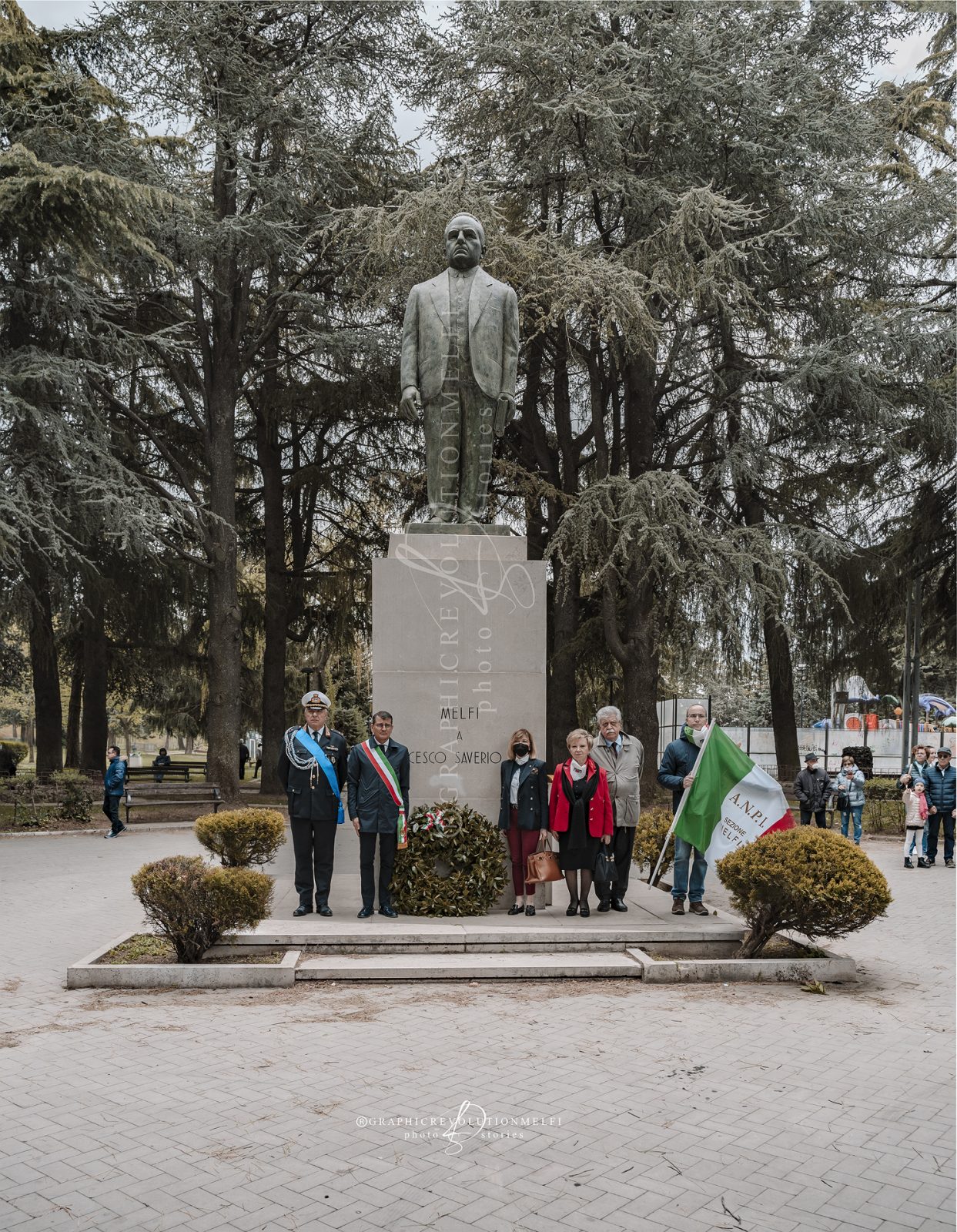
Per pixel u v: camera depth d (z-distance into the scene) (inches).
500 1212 167.8
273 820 464.8
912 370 919.7
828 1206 171.3
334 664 1363.2
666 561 780.6
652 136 875.4
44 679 1109.7
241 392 992.9
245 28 909.8
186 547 1043.9
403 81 970.1
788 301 947.3
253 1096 217.3
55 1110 210.2
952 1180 181.2
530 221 906.1
